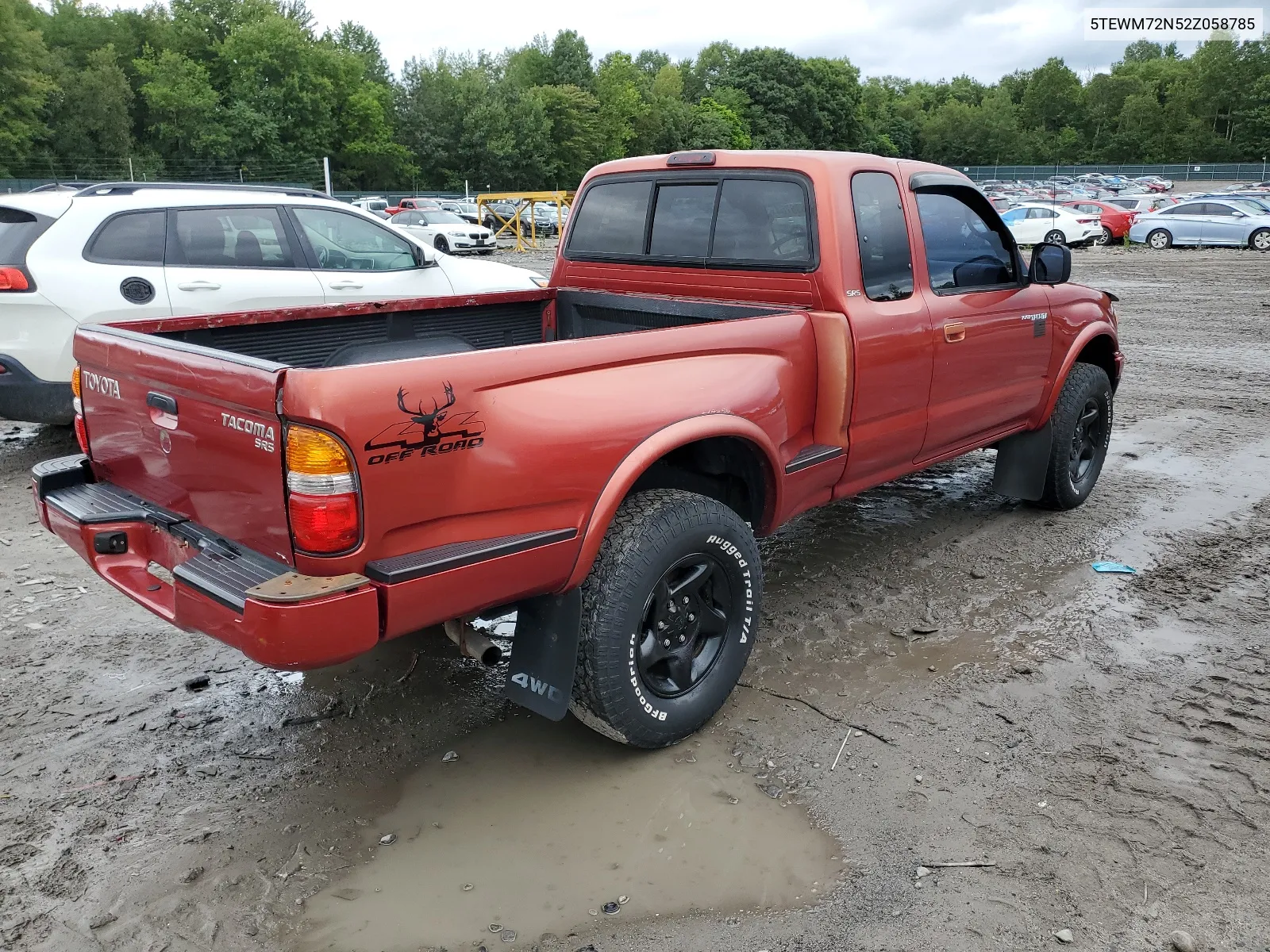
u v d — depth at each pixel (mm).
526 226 39812
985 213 4496
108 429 3033
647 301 4250
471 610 2580
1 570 4648
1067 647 3846
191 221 6176
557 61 92312
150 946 2334
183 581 2453
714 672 3205
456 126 80312
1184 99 121500
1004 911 2420
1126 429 7562
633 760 3109
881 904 2449
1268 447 6984
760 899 2480
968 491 5957
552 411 2660
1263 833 2715
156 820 2824
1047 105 134375
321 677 3664
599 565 2836
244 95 71438
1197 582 4500
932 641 3916
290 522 2305
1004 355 4547
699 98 118062
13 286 5543
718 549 3080
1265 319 13766
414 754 3166
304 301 6562
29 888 2531
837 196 3621
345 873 2594
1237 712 3355
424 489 2416
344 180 76500
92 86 64625
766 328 3383
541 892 2514
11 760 3109
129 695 3527
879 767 3043
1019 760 3076
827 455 3641
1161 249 27422
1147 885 2508
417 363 2379
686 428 2977
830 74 123500
